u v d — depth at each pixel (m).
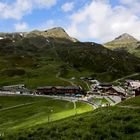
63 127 48.34
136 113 58.44
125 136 41.53
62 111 167.00
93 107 169.00
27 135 44.66
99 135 41.09
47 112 170.00
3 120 159.50
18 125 135.25
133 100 90.06
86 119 55.69
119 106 84.88
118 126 45.31
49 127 48.53
